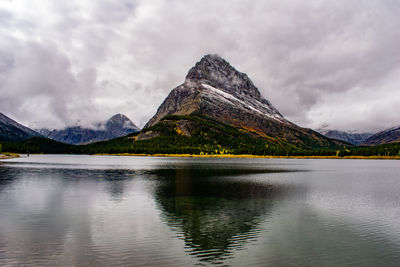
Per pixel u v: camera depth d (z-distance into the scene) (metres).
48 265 23.52
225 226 35.38
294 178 93.31
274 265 24.36
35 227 34.09
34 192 58.78
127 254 26.16
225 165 167.62
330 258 25.95
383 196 58.00
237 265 24.23
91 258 25.11
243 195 58.00
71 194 56.81
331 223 37.25
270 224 36.47
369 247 28.81
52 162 179.00
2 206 45.22
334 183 79.81
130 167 140.50
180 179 86.62
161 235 31.66
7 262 24.02
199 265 24.06
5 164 151.25
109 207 45.47
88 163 174.50
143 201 50.56
